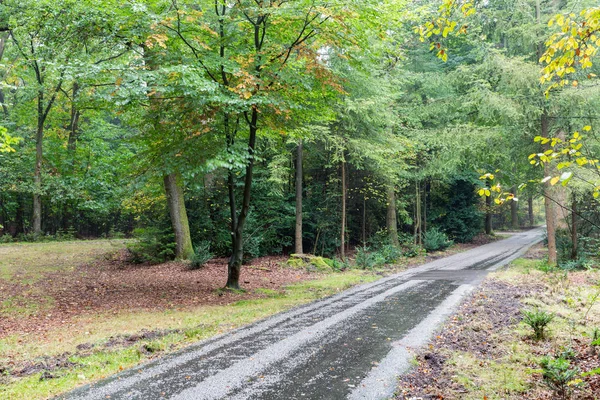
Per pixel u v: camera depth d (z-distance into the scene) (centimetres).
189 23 1089
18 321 948
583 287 1154
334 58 1641
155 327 843
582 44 452
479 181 2927
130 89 940
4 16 1337
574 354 604
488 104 1634
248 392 503
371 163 2078
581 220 1845
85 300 1172
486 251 2550
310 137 1401
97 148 2736
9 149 763
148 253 1827
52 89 2147
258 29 1137
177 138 1170
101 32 1109
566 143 482
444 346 667
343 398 481
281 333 769
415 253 2378
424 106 2127
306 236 2364
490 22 1775
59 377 569
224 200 2048
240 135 1339
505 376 536
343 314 916
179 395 498
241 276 1597
